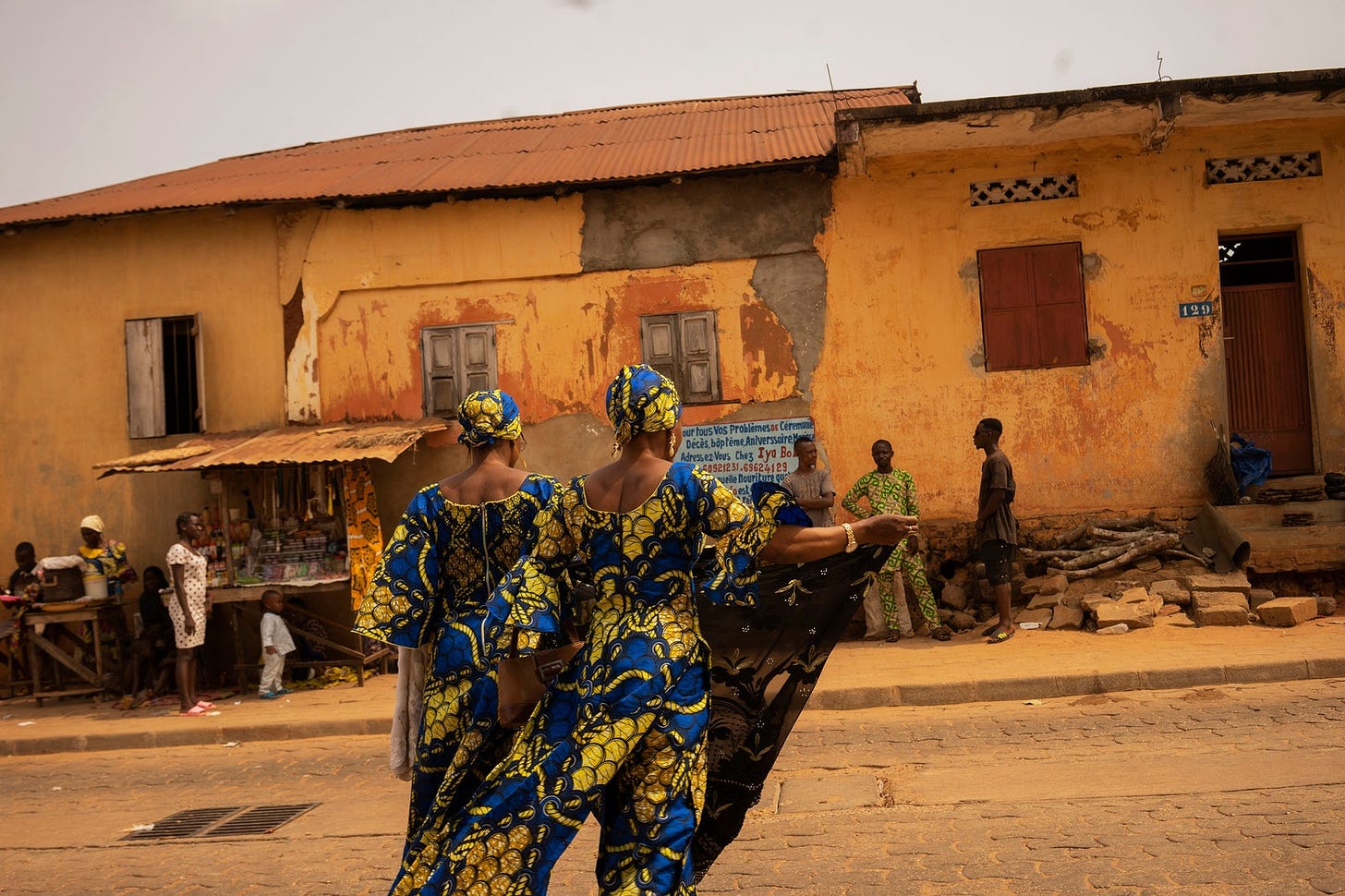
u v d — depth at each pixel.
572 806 3.30
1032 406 13.00
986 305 13.11
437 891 3.28
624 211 13.63
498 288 13.84
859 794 6.59
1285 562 11.91
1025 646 10.77
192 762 9.66
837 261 13.28
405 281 13.96
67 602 12.92
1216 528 12.21
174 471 13.91
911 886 4.88
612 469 3.70
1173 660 9.36
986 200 13.12
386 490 13.91
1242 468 12.68
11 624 13.77
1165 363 12.88
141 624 12.91
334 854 6.29
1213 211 12.86
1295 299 13.13
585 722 3.40
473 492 4.51
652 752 3.42
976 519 12.30
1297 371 13.12
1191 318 12.85
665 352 13.53
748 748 4.11
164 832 7.15
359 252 14.05
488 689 4.19
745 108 17.52
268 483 13.50
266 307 14.21
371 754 9.28
